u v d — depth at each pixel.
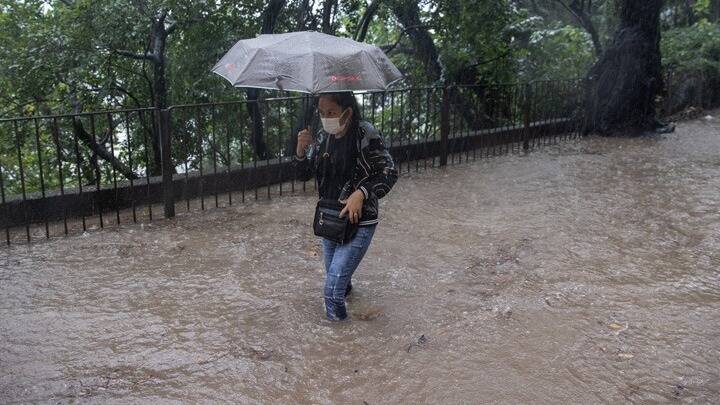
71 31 9.55
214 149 7.26
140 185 6.80
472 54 11.27
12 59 9.84
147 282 4.77
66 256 5.28
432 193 7.52
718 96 14.89
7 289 4.58
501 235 5.96
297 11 10.80
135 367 3.56
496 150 10.30
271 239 5.79
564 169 8.77
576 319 4.22
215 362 3.63
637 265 5.22
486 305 4.43
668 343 3.92
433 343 3.89
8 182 12.26
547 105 11.17
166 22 10.67
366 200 3.77
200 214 6.57
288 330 4.04
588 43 13.59
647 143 10.70
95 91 10.86
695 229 6.10
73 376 3.46
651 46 11.28
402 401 3.29
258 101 7.06
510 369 3.60
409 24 11.77
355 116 3.74
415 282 4.86
